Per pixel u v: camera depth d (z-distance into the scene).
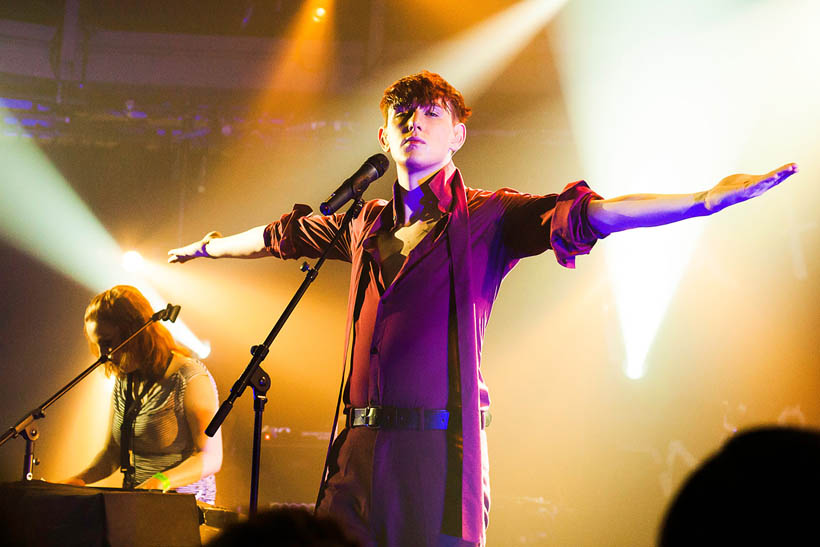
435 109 2.47
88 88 8.03
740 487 0.75
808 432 0.76
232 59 8.64
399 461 2.15
